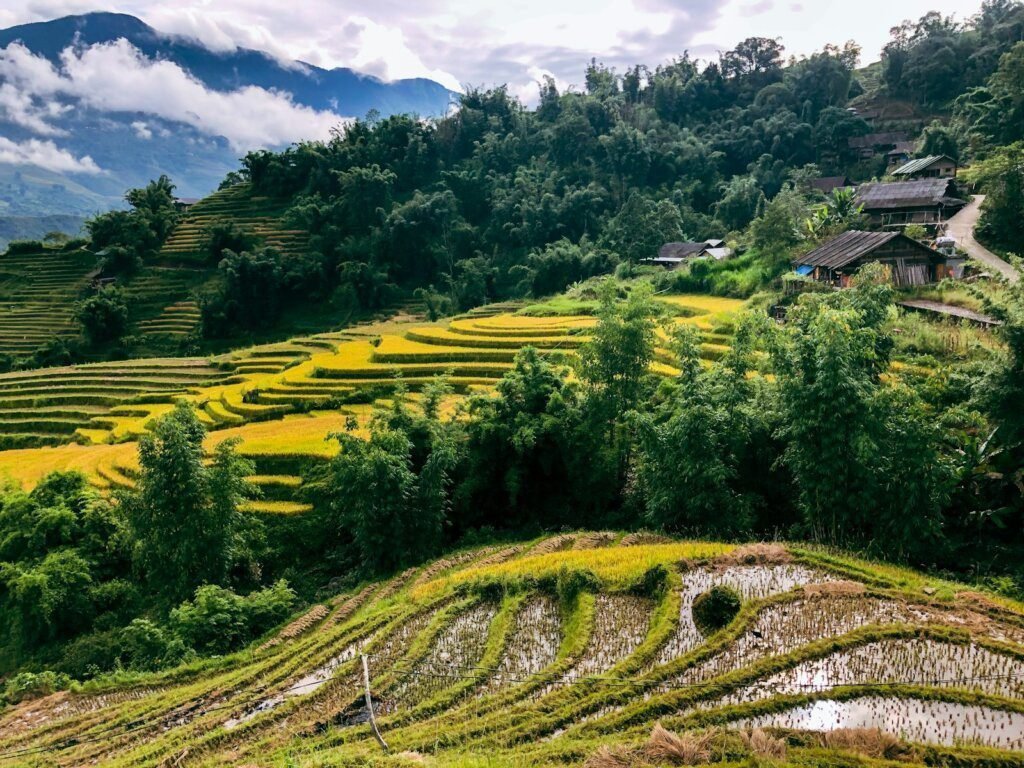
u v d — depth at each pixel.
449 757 12.25
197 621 22.14
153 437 25.83
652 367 35.94
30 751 16.12
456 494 28.36
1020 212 44.00
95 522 28.81
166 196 101.50
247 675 18.14
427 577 24.00
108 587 26.97
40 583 25.23
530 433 27.66
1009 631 15.04
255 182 103.00
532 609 18.94
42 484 30.05
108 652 23.41
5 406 54.66
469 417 31.75
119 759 14.81
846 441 20.75
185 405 26.75
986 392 21.09
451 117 104.50
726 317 43.25
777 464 23.30
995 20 102.25
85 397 54.38
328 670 17.47
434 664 16.72
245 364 57.69
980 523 21.09
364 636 18.72
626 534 25.59
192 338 78.25
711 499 23.03
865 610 16.25
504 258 87.88
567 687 14.38
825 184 78.38
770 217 54.91
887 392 20.78
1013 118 59.50
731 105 105.31
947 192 56.28
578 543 24.66
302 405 42.06
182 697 17.75
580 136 96.25
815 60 97.69
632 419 25.75
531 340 46.50
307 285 85.44
